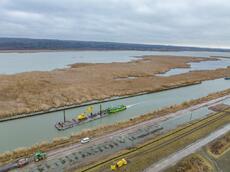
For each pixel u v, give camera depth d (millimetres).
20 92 65000
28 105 54969
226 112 54281
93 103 60406
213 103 62406
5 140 38500
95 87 75125
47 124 46219
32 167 29141
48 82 78812
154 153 33125
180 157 32188
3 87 68688
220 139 38500
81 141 36188
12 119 47625
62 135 40844
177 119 48812
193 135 39844
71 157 31797
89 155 32438
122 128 42656
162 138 38250
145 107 58781
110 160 30984
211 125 44969
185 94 74688
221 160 32562
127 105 60156
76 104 58750
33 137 39938
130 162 30562
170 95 72438
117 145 35750
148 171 28547
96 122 47469
